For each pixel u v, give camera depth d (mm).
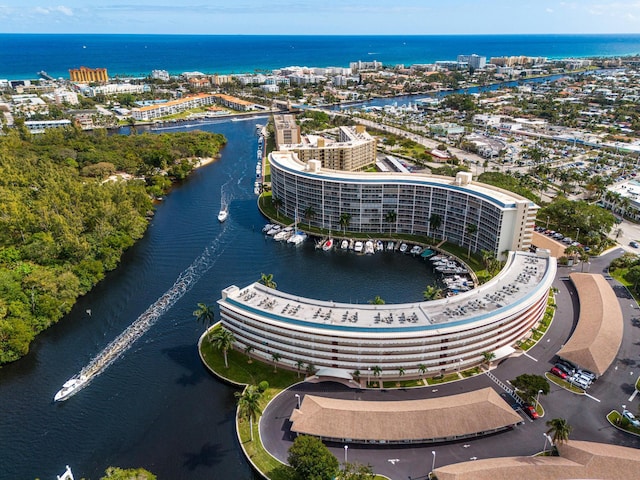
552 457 133250
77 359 190250
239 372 176625
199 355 189625
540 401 160250
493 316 172625
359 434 141125
